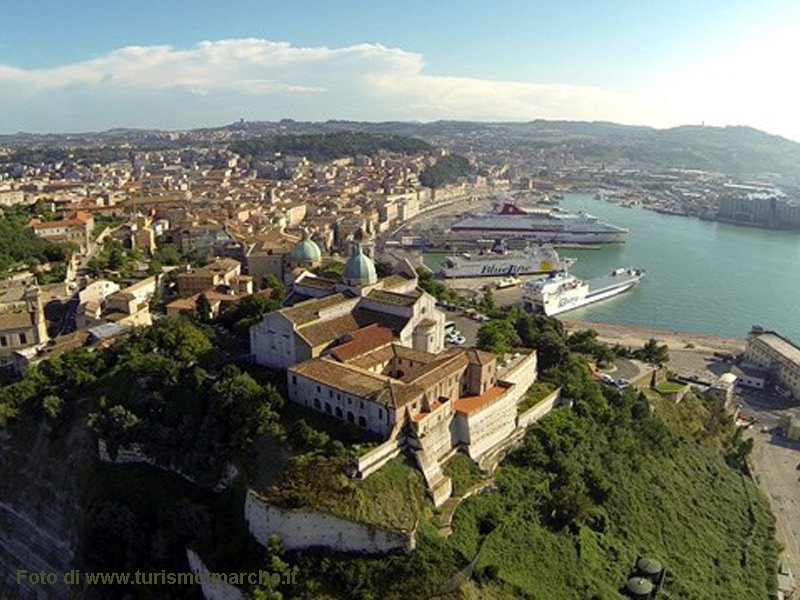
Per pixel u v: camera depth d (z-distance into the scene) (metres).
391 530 120.69
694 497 176.25
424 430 139.00
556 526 142.38
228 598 122.00
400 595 115.62
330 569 119.94
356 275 186.88
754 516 178.38
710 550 159.88
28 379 186.12
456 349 169.12
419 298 180.88
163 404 160.00
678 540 158.38
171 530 138.00
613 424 182.75
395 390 138.12
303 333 163.88
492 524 132.12
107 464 158.12
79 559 147.38
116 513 143.12
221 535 131.25
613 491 159.88
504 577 122.38
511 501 141.62
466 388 158.75
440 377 147.12
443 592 115.62
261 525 127.88
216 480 142.25
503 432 159.88
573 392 184.25
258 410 143.75
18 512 167.62
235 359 177.25
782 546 170.38
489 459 152.00
